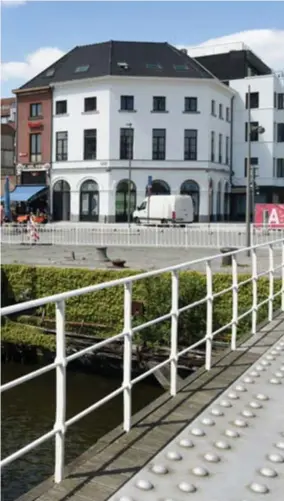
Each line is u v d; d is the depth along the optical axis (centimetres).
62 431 362
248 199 2492
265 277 1382
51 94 5716
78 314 1688
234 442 424
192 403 505
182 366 1298
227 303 1388
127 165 5472
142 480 358
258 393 536
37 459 983
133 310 1370
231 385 559
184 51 6469
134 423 455
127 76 5403
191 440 424
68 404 1303
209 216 5616
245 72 6397
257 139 6150
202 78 5509
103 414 1206
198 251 2664
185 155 5553
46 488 347
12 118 8469
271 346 714
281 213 2909
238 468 381
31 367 1605
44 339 1566
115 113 5438
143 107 5478
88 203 5600
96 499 334
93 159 5534
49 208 5753
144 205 4922
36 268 1800
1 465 313
